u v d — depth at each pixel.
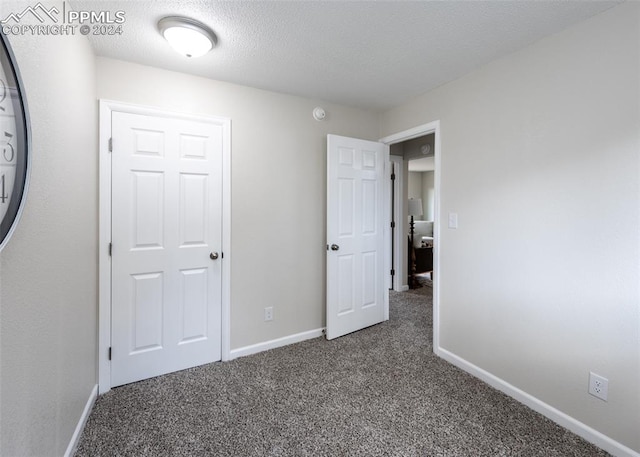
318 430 1.69
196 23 1.68
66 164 1.41
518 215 1.98
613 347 1.55
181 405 1.91
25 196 0.93
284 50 1.99
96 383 2.02
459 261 2.41
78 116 1.61
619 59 1.51
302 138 2.83
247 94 2.54
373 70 2.27
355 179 3.05
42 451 1.15
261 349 2.66
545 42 1.83
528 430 1.71
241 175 2.53
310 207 2.90
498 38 1.84
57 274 1.30
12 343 0.93
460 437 1.65
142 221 2.17
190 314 2.36
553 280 1.80
